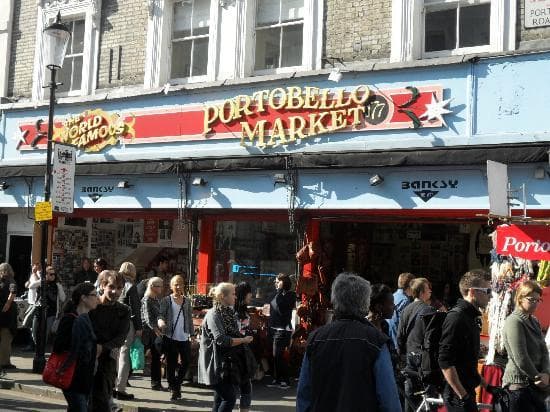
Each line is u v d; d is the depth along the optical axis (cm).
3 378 1023
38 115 1416
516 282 764
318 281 1087
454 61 978
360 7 1094
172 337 916
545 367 589
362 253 1261
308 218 1106
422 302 718
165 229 1427
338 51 1109
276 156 1105
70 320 604
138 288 1038
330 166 1052
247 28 1215
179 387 914
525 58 937
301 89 1106
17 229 1480
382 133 1036
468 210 963
